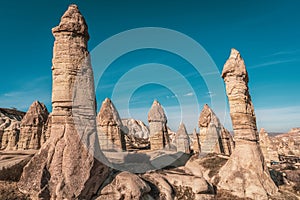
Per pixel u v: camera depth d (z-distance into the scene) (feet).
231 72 80.12
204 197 63.62
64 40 53.88
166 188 62.08
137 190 51.29
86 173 46.60
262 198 63.93
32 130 117.91
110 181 53.06
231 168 73.51
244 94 79.05
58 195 42.57
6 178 48.37
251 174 69.46
